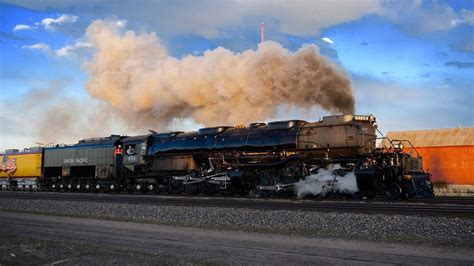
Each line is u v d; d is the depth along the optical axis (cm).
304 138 2472
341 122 2378
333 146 2356
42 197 3058
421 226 1281
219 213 1739
